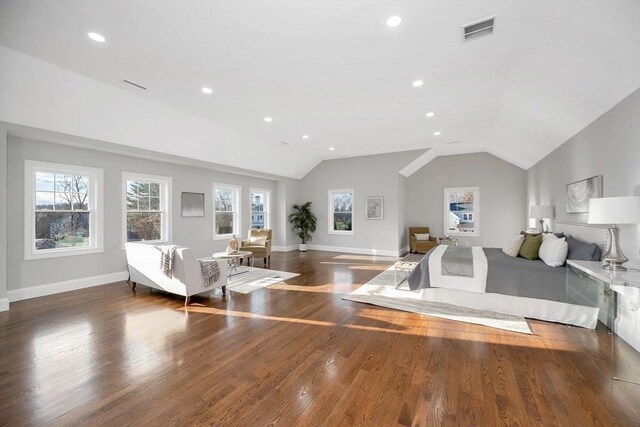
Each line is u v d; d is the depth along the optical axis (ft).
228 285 15.17
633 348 7.92
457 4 6.97
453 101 13.23
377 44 8.66
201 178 21.12
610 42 7.07
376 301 12.37
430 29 7.95
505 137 18.13
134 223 17.10
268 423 5.32
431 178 26.94
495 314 10.72
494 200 24.53
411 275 13.12
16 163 12.41
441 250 13.83
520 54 9.16
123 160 16.25
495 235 24.50
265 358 7.65
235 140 19.38
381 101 13.23
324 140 20.65
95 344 8.41
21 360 7.49
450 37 8.32
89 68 10.15
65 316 10.64
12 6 6.92
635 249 8.53
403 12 7.25
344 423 5.31
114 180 15.83
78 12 7.16
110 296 13.17
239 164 22.38
